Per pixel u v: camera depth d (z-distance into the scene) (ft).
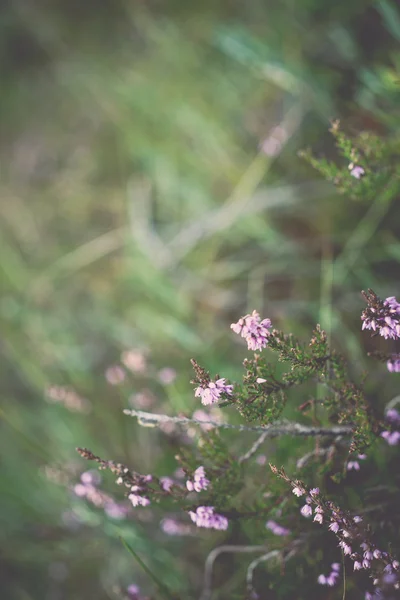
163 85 1.67
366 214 1.34
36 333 1.55
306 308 1.32
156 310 1.45
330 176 1.07
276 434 0.95
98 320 1.51
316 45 1.43
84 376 1.41
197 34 1.67
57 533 1.29
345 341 1.23
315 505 0.94
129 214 1.62
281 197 1.39
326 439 1.00
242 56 1.43
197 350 1.34
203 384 0.85
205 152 1.56
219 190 1.52
